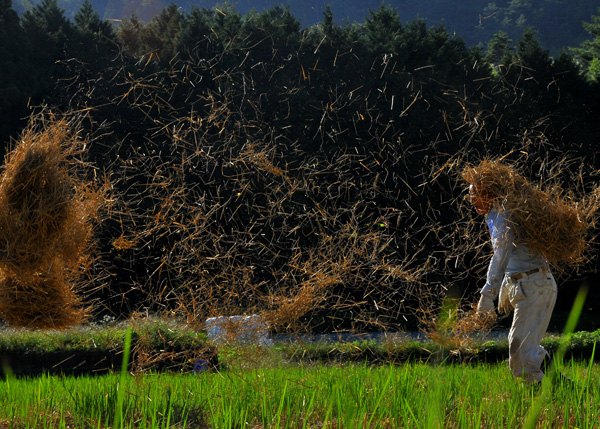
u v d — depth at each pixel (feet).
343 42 278.67
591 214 51.90
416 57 284.61
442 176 221.66
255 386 45.14
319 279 50.67
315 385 47.57
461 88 254.88
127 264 181.06
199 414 40.14
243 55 254.47
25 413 40.42
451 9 411.34
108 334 109.91
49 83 272.72
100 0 371.56
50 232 43.80
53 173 44.09
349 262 52.80
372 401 41.09
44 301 45.85
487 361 116.37
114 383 49.60
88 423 37.50
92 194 47.96
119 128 225.76
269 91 236.43
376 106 246.88
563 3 479.00
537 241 50.55
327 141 231.50
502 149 236.43
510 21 394.52
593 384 44.55
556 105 272.72
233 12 287.28
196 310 49.24
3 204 42.68
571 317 13.19
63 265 46.19
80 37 281.13
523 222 50.49
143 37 346.33
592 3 479.82
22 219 42.60
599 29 452.35
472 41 393.29
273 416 38.52
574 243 50.98
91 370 107.96
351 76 259.60
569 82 288.51
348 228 57.93
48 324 46.37
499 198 51.75
